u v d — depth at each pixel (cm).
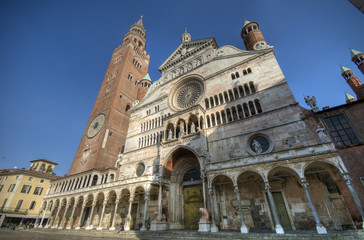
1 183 6184
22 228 5397
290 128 2567
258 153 2323
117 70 8200
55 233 3706
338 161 1805
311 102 2656
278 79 3009
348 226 1948
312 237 1628
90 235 3045
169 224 3033
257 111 2958
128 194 3603
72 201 4841
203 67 4212
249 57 3550
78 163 5872
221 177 2642
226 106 3316
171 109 4216
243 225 2022
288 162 2022
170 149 3338
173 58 5231
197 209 3117
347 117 2419
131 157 4288
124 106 7175
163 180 3241
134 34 9938
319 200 2158
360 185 2006
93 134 6297
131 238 2455
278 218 2078
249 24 4816
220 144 3006
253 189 2558
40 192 6347
